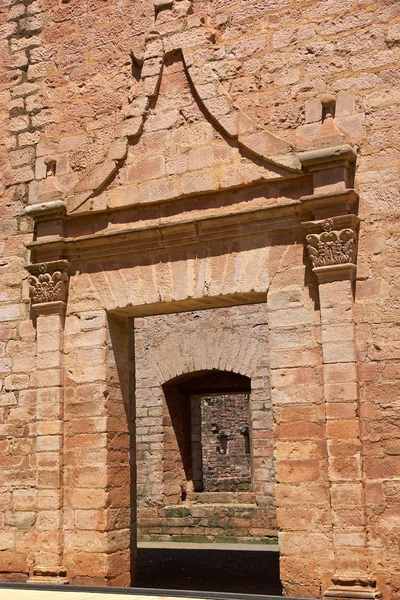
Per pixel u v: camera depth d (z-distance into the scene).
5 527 9.47
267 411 15.04
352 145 8.19
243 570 11.37
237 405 22.02
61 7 10.27
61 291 9.48
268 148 8.52
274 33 8.82
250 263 8.53
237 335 15.42
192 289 8.80
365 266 7.96
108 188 9.42
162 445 15.94
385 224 7.93
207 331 15.73
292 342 8.18
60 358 9.38
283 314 8.27
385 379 7.69
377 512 7.52
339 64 8.42
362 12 8.39
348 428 7.68
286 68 8.69
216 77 8.98
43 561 8.95
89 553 8.82
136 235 9.09
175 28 9.34
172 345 16.05
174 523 15.48
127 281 9.21
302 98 8.55
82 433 9.16
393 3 8.27
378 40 8.27
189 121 9.08
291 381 8.12
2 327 9.98
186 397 16.98
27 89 10.33
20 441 9.61
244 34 8.98
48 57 10.26
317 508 7.79
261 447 15.01
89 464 9.04
